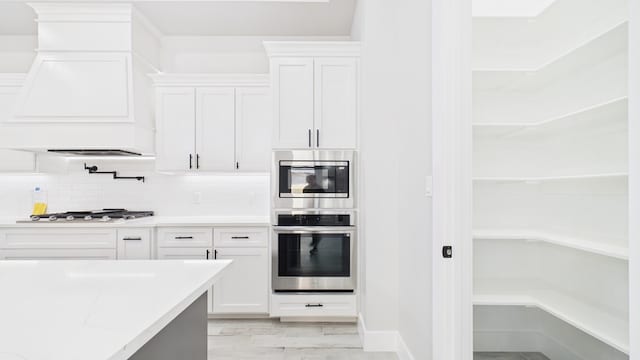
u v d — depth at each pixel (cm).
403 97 227
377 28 247
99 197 345
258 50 351
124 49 293
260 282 292
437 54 152
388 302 244
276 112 287
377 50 247
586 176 183
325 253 286
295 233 286
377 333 243
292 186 288
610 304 195
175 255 290
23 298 91
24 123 289
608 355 196
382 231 245
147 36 321
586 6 222
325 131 288
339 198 287
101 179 345
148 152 313
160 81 310
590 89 216
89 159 343
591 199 214
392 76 247
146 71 315
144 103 310
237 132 313
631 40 63
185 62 349
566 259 227
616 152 200
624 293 187
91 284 104
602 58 205
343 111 288
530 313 249
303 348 245
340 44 285
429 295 172
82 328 72
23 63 346
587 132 220
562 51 239
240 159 314
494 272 253
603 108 178
